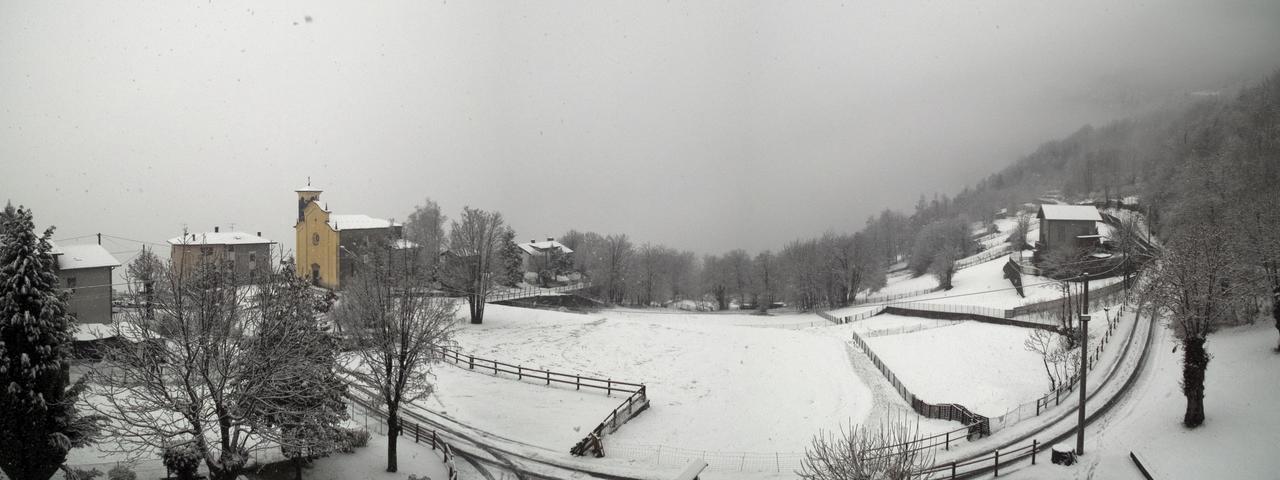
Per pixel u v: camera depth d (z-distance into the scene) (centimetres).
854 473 2130
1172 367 4612
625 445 3691
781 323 9631
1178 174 10062
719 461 3450
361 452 3266
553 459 3425
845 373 5469
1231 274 4538
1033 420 4009
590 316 8200
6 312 2345
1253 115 10006
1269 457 2880
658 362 5859
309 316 2956
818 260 12150
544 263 13550
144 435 2475
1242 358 4238
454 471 3091
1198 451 3106
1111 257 9206
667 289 15375
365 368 4653
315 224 9475
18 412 2331
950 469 3231
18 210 2442
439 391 4575
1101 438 3591
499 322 7419
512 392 4634
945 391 4875
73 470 2581
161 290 2605
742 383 5191
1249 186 7212
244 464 2598
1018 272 9412
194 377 2581
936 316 8056
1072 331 5559
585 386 4806
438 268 7750
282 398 2709
